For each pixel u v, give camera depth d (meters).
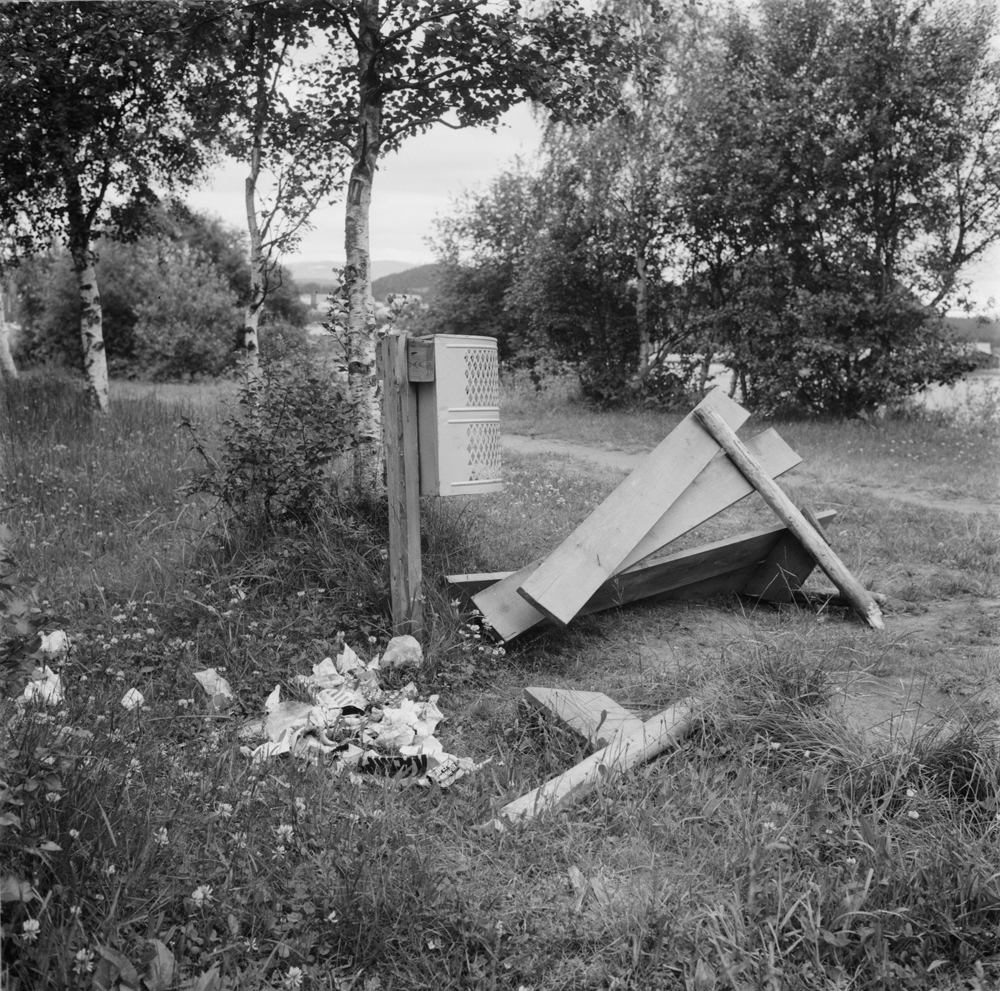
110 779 3.31
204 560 6.20
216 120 12.10
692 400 23.69
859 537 8.63
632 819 3.62
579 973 2.86
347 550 6.09
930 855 3.29
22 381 17.28
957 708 4.45
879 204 19.55
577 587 5.31
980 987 2.73
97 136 15.16
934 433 17.28
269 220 13.87
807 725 4.17
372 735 4.34
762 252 21.08
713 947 2.90
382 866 3.16
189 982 2.43
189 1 8.10
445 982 2.77
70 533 7.16
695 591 6.57
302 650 5.34
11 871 2.61
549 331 24.55
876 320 19.28
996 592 7.00
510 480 11.10
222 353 37.97
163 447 10.71
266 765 3.84
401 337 5.33
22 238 16.56
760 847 3.32
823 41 20.03
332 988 2.70
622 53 7.91
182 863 3.05
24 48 12.98
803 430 17.91
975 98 18.72
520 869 3.36
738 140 19.89
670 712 4.38
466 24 6.96
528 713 4.63
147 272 39.41
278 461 6.32
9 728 3.30
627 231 22.59
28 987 2.42
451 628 5.55
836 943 2.84
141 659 5.03
